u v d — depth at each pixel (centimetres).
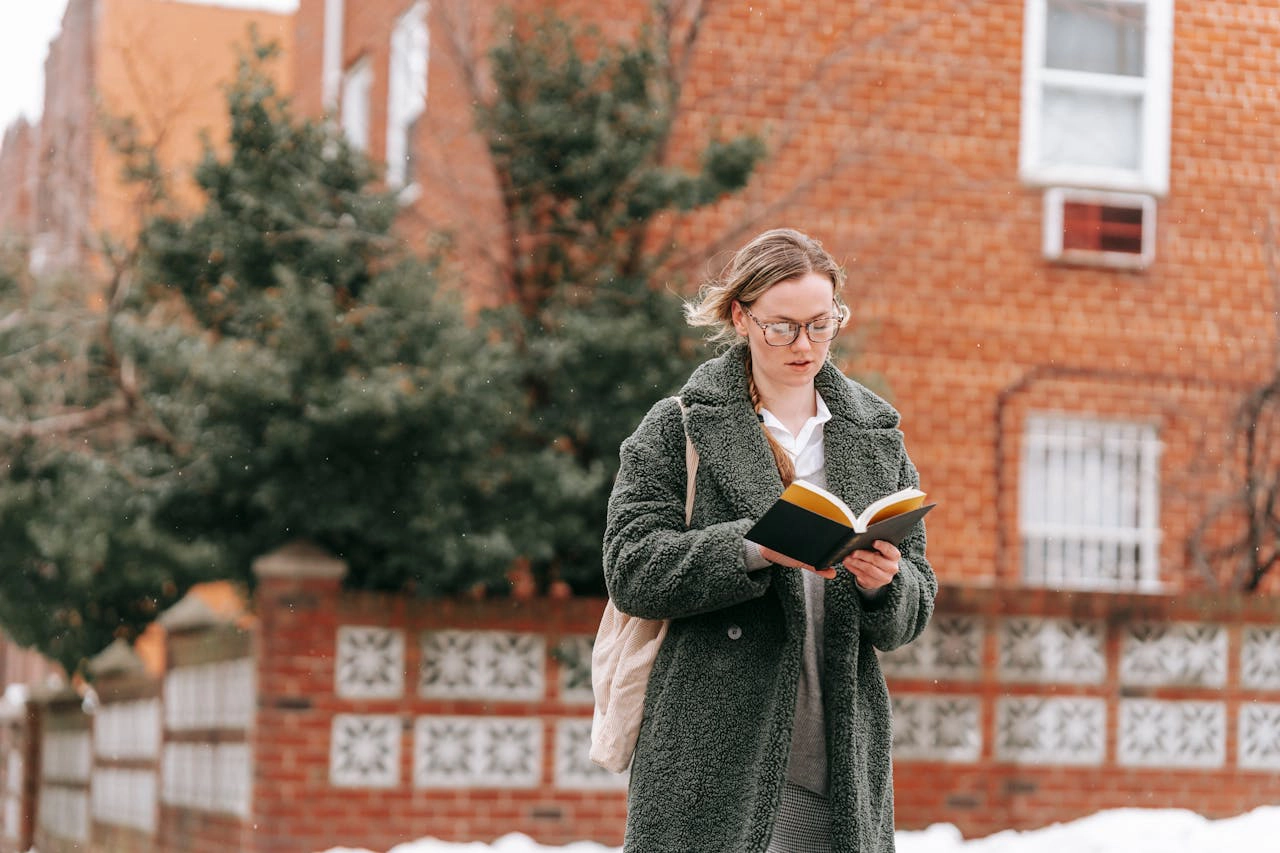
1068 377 1390
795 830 390
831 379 400
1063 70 1415
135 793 1458
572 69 1198
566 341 1130
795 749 387
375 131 1686
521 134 1178
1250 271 1402
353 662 1131
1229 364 1384
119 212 1562
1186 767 1214
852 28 1373
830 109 1374
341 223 1206
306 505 1126
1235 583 1320
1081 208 1405
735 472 383
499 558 1107
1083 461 1384
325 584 1128
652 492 387
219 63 2155
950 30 1401
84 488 1272
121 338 1248
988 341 1384
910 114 1389
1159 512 1372
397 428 1092
